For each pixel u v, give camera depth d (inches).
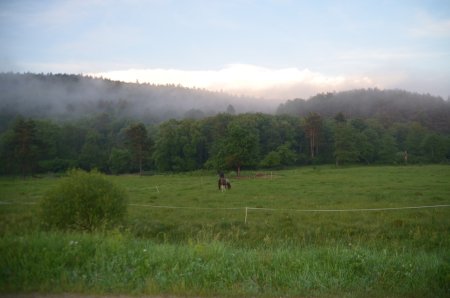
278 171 2935.5
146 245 302.8
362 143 3769.7
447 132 5654.5
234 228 610.5
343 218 690.2
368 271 246.8
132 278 223.5
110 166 3383.4
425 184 1315.2
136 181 1978.3
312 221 664.4
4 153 2960.1
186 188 1424.7
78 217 445.1
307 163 4028.1
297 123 4498.0
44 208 463.5
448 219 652.1
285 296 205.6
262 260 262.7
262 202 948.6
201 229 608.1
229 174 2704.2
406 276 238.4
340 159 3654.0
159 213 772.0
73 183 462.3
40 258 242.4
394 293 212.7
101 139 4222.4
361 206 836.0
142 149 3410.4
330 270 245.4
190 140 3452.3
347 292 212.8
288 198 1019.9
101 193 464.1
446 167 2768.2
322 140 4148.6
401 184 1339.8
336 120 4803.2
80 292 204.2
